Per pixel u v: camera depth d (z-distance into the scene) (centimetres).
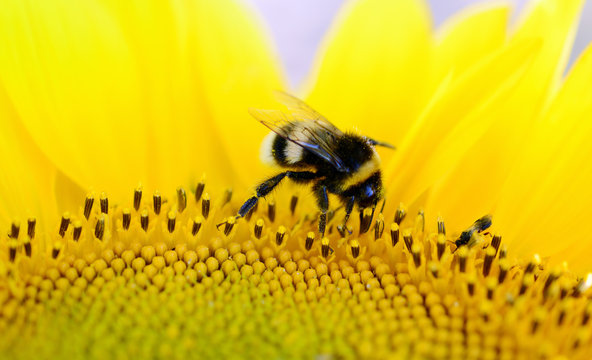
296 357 14
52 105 15
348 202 15
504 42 16
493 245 15
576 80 15
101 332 14
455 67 16
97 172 15
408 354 14
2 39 15
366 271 15
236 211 16
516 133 16
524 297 14
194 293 14
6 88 15
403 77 16
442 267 15
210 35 16
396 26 16
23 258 14
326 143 15
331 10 19
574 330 14
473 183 16
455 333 14
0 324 14
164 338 14
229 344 14
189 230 15
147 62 16
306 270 15
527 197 15
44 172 15
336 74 16
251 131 16
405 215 15
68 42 15
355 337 14
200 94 16
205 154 16
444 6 19
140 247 15
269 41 16
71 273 14
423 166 16
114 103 16
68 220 15
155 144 16
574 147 15
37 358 14
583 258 15
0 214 15
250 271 15
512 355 14
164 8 16
